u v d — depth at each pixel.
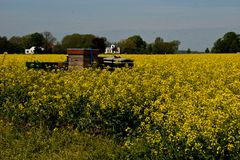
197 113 10.18
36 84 16.05
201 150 8.62
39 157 10.73
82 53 21.22
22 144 11.63
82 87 14.24
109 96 12.55
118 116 12.05
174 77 18.02
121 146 11.23
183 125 9.17
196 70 21.72
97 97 12.71
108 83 15.08
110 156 10.53
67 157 10.62
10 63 22.45
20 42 73.31
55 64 22.59
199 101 11.58
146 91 13.58
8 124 13.60
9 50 61.09
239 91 15.34
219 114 9.51
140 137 10.66
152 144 9.62
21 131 13.02
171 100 12.05
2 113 14.73
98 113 12.31
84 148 11.30
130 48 73.69
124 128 12.01
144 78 16.81
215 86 15.72
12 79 16.84
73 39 75.62
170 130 9.60
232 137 8.54
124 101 12.30
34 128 13.08
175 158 9.06
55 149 11.26
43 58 33.81
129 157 10.07
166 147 9.27
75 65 21.38
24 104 14.07
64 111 13.12
